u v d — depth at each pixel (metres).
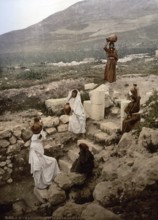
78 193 6.74
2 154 9.07
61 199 6.78
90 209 5.13
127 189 5.92
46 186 7.91
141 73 16.09
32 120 10.52
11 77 16.89
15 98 12.41
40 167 7.79
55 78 15.06
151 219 5.06
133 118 8.71
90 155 7.42
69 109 10.53
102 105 10.56
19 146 9.34
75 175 7.11
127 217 5.19
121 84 13.77
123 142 7.85
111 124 9.82
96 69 17.94
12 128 9.55
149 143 7.14
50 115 11.16
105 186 6.11
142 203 5.49
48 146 9.50
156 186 5.75
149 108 9.27
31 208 7.12
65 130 10.12
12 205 7.36
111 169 6.86
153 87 13.12
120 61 22.45
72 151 9.27
